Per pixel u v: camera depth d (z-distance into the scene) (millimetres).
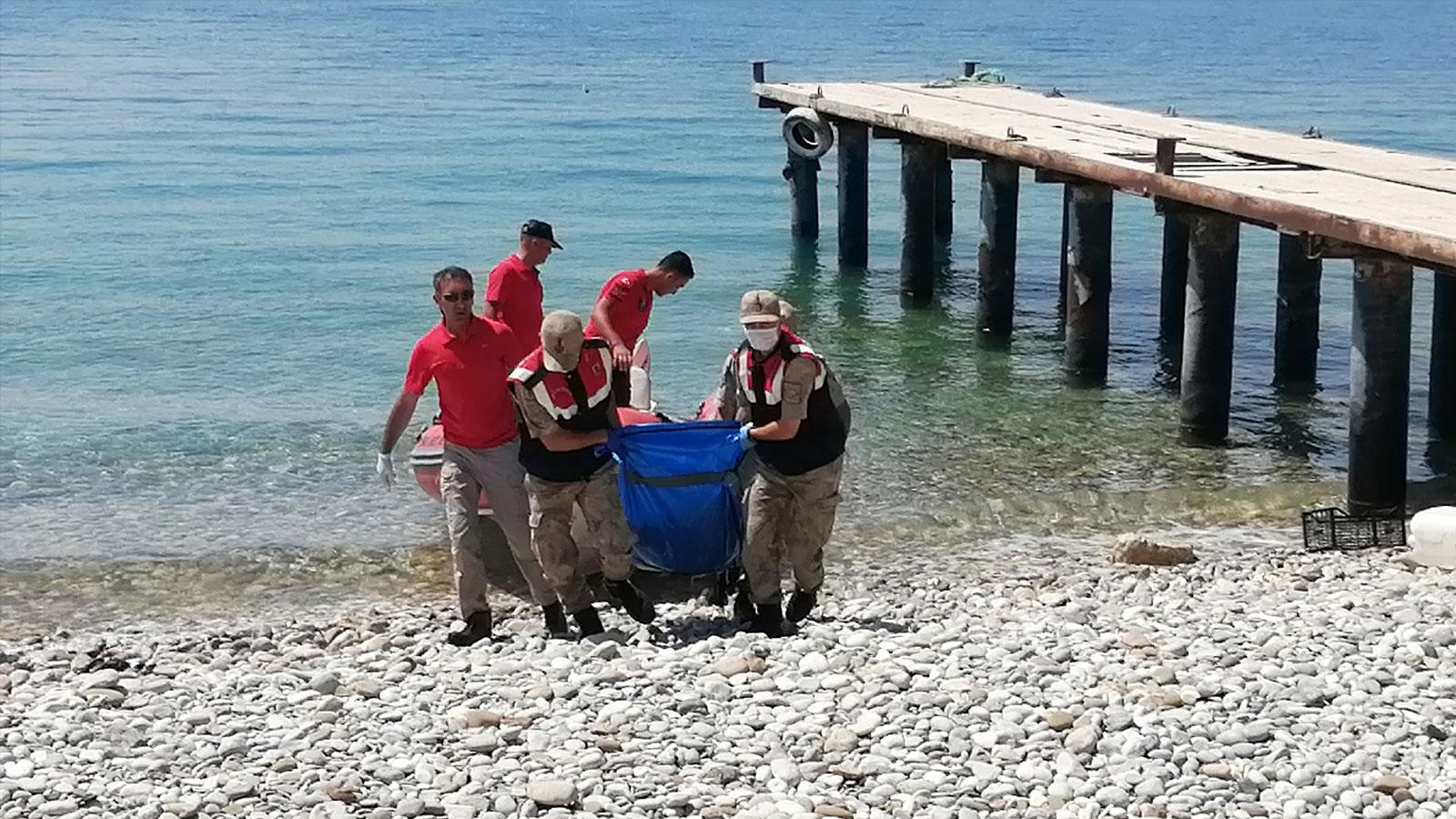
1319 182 12414
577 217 26297
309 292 19766
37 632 8625
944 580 9211
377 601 9141
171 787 5551
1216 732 5879
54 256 22062
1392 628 7371
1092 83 56781
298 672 7117
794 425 7156
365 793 5461
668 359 15883
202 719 6320
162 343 16719
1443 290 13117
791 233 24312
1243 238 23594
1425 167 13570
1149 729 5902
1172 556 9523
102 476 11781
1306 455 12531
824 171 32438
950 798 5340
